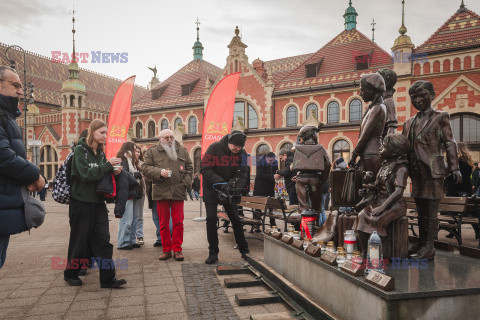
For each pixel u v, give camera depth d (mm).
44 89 47625
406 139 3152
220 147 5207
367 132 3527
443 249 3783
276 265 4066
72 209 3859
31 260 5359
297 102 26984
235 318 3088
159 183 5246
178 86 35375
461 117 19812
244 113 29188
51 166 40562
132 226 6375
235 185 5078
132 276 4426
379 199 3211
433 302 2227
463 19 20984
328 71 26984
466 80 19516
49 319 3088
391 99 3773
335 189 3932
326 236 3865
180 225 5371
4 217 2418
